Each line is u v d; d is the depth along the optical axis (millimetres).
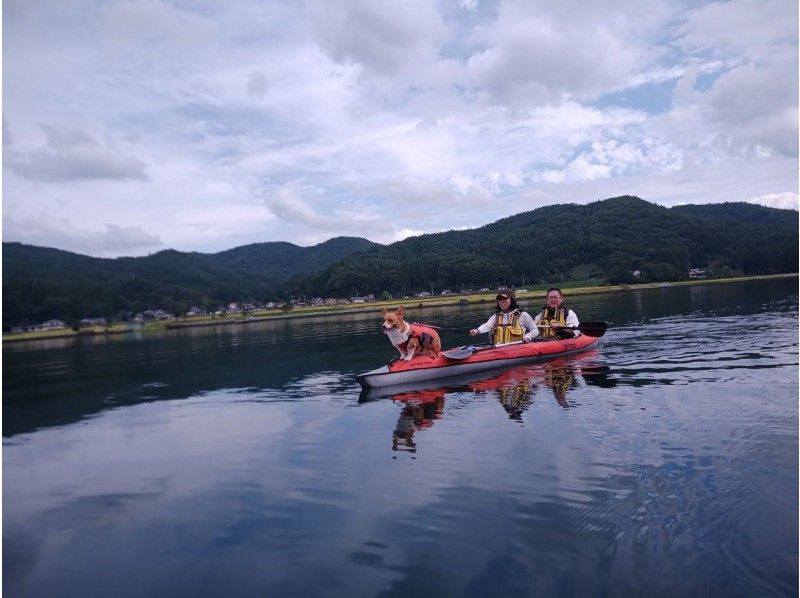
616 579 2467
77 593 2693
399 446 4793
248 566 2852
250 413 6816
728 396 5652
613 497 3328
